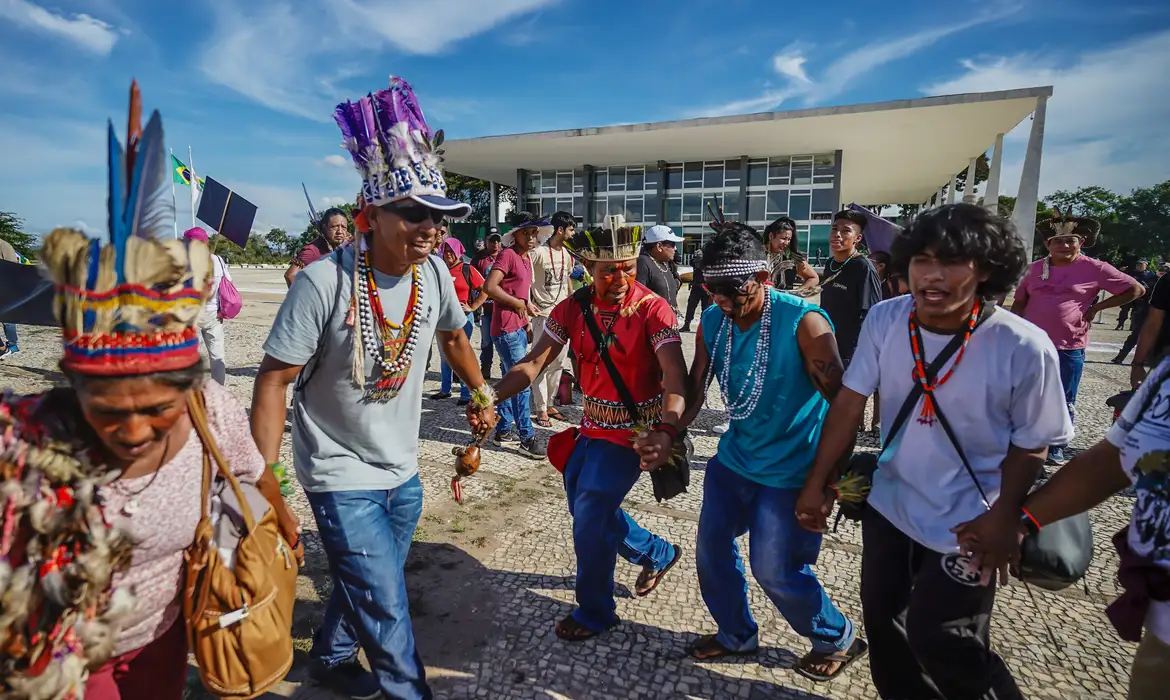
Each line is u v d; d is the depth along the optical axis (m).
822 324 2.31
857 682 2.54
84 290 1.11
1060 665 2.66
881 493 2.08
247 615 1.45
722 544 2.52
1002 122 20.28
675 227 26.95
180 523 1.41
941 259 1.71
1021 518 1.76
